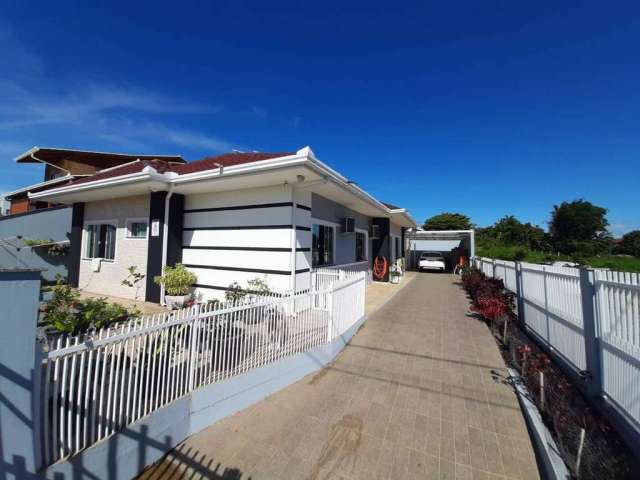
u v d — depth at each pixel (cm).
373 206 1007
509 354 492
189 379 296
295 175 593
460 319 722
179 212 805
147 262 804
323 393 371
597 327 329
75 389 217
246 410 336
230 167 609
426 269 2098
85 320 276
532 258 1545
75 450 211
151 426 256
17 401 180
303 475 242
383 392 372
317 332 459
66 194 880
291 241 654
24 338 184
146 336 259
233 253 730
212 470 249
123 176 722
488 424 307
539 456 261
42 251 1066
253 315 366
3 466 173
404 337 579
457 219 4194
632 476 226
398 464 252
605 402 309
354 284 600
